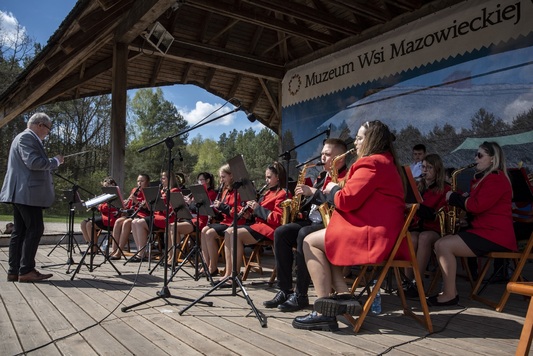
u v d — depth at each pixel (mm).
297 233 3295
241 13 6617
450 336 2549
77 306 3174
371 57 7148
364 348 2299
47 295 3531
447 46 6117
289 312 3057
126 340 2402
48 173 4145
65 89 8562
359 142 2717
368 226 2475
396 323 2822
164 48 7277
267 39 8641
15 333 2523
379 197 2525
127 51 7016
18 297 3443
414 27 6527
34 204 4008
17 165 4023
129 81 9242
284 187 4102
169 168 3439
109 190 5211
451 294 3322
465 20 5918
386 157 2605
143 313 2990
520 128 5367
